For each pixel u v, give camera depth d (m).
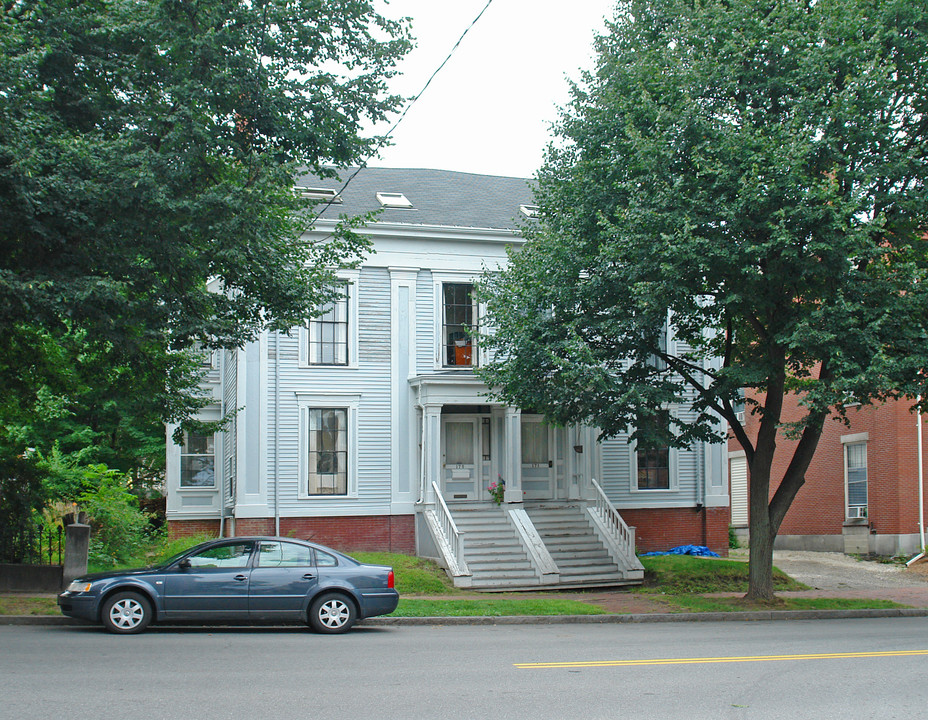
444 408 24.92
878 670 10.78
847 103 15.27
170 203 12.58
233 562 14.09
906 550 28.20
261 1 14.09
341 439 24.23
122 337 13.35
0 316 12.80
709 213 15.85
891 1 15.99
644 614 17.31
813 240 15.31
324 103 14.48
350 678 9.94
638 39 18.38
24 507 18.77
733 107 16.50
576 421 19.23
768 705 8.78
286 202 15.54
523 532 22.88
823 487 32.22
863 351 15.38
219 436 27.19
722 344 20.53
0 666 10.38
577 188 18.44
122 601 13.58
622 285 17.44
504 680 9.92
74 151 12.02
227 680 9.70
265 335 23.69
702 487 26.83
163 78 13.91
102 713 8.03
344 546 23.84
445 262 25.08
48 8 13.10
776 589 21.98
